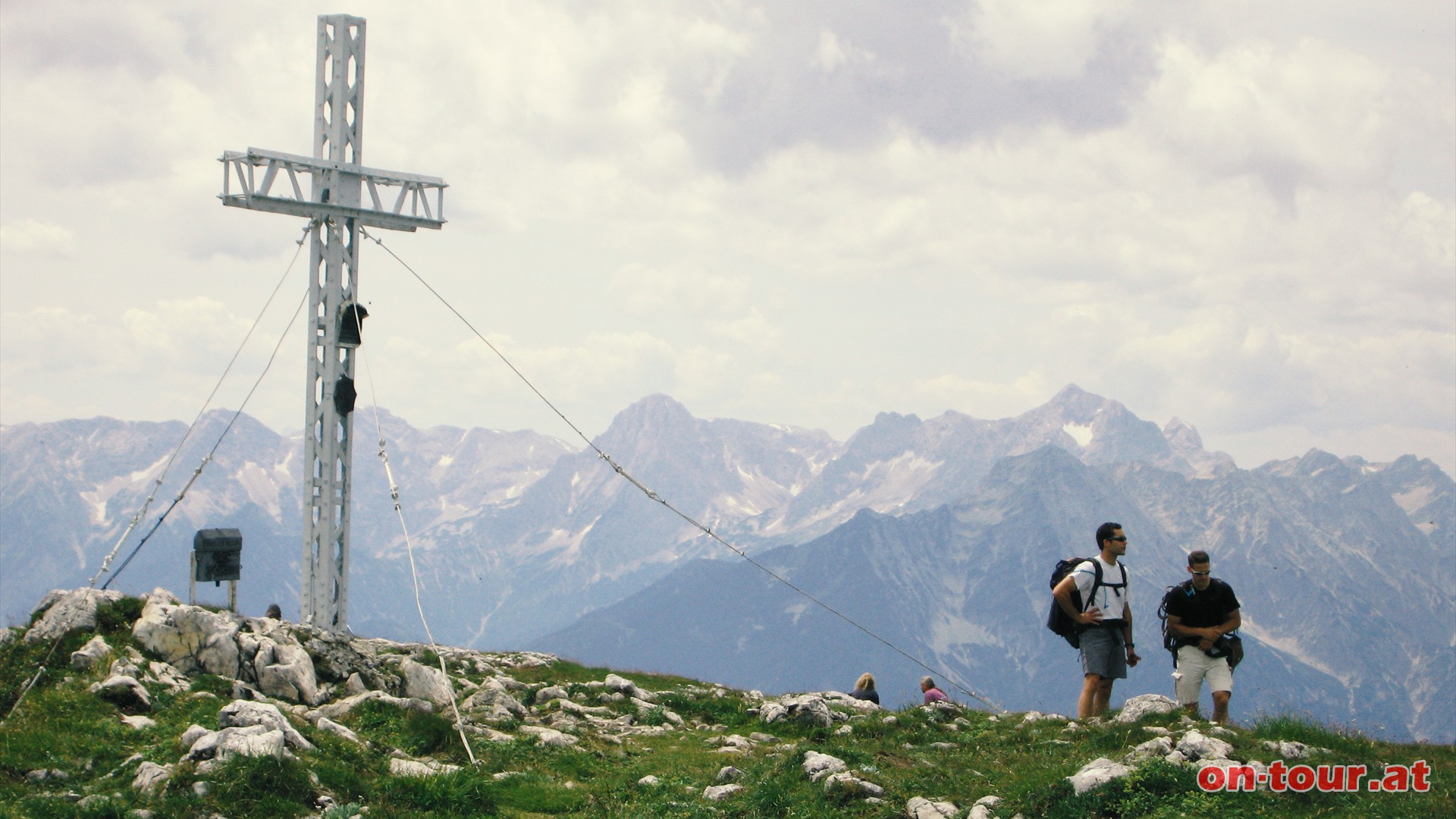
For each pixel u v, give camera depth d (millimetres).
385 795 14781
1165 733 16531
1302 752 15039
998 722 21844
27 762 14570
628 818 15172
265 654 20484
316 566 32938
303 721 17891
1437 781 14367
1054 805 13719
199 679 19047
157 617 19797
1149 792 13539
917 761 17547
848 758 17219
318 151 32969
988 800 14234
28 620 20359
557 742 19781
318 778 14562
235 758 14031
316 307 32969
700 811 15172
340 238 33000
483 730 20266
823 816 14250
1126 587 19922
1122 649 19844
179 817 12953
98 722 16125
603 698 25688
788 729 22109
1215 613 18641
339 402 32750
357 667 22469
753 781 16359
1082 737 17953
